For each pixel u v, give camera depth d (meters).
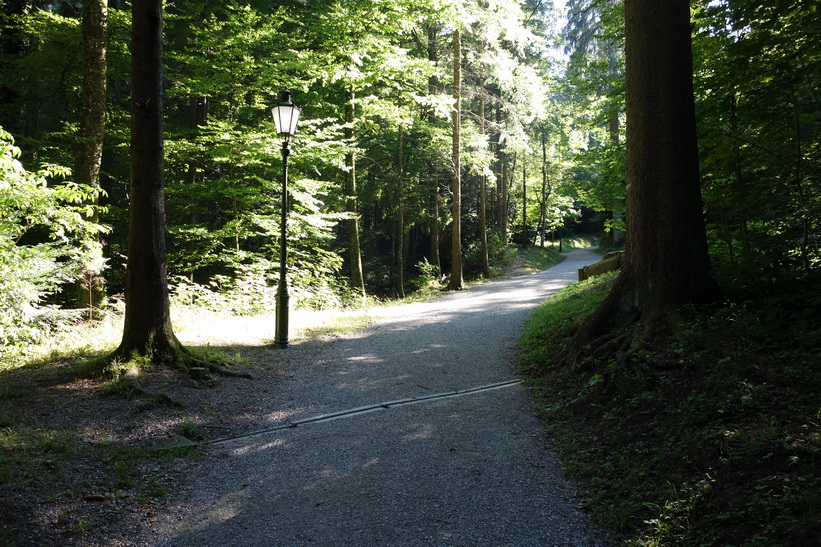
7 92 15.84
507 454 4.83
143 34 6.96
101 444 4.97
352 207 18.03
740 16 6.97
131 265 7.10
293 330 10.82
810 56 6.82
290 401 6.67
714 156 8.03
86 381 6.42
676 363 5.33
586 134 22.09
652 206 6.67
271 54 15.54
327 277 16.50
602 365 6.24
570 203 48.84
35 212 8.12
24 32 14.09
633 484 3.97
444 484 4.29
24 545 3.39
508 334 10.22
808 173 6.81
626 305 6.89
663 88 6.60
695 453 4.00
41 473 4.27
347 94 17.41
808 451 3.49
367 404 6.46
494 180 23.27
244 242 19.72
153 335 7.11
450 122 23.41
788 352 4.91
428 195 28.00
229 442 5.41
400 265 23.52
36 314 7.87
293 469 4.73
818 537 2.75
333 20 14.80
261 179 14.30
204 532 3.73
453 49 21.17
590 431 5.07
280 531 3.70
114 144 15.29
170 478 4.58
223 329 10.39
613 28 12.24
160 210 7.25
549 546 3.38
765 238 7.06
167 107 18.33
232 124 14.55
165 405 6.07
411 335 10.62
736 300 6.36
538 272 29.36
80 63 13.82
